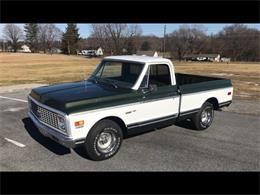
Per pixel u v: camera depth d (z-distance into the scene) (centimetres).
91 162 529
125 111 549
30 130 711
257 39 9506
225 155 575
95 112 505
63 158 543
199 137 682
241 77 2509
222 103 775
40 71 3014
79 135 491
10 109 945
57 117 497
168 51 9981
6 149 584
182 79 880
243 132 732
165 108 621
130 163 528
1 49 13625
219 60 9094
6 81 1900
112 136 545
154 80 611
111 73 636
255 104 1091
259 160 555
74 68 3566
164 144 628
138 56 671
